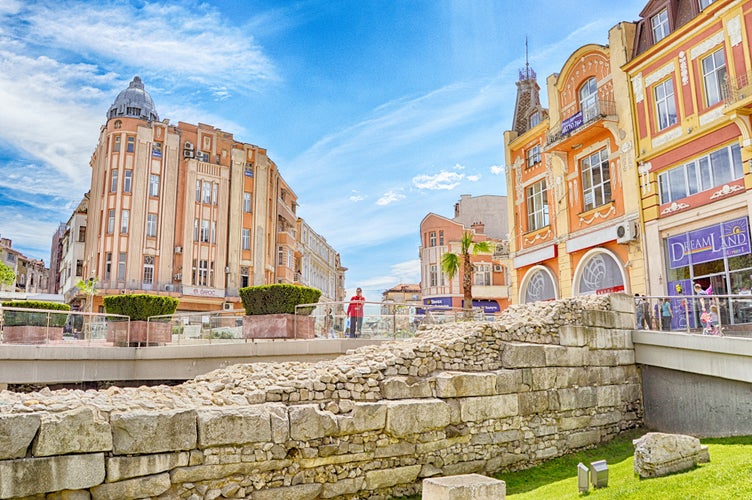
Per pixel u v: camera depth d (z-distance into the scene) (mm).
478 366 12758
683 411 14453
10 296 59094
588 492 9398
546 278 29984
